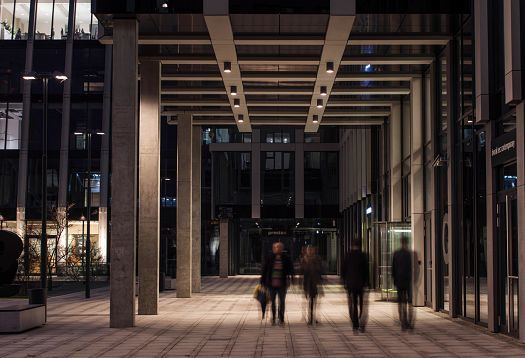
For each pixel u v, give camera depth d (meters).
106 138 61.59
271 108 30.48
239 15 18.25
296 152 58.31
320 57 22.17
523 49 14.63
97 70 61.94
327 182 58.31
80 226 61.22
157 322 20.05
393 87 27.30
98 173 61.50
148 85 23.53
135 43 19.19
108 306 26.80
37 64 61.78
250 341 15.48
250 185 58.28
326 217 58.00
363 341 15.37
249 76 24.69
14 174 61.69
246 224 58.56
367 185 37.19
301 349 14.14
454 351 13.68
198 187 35.75
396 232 27.66
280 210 58.19
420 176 25.69
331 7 17.94
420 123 25.77
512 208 15.71
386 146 32.50
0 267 32.50
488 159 16.92
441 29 20.34
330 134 58.28
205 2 17.95
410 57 23.42
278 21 18.75
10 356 13.35
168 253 61.41
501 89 16.33
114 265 18.80
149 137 23.41
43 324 19.31
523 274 14.52
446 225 22.42
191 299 30.19
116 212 18.88
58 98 61.66
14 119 61.91
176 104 29.44
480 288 18.45
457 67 20.95
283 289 18.72
